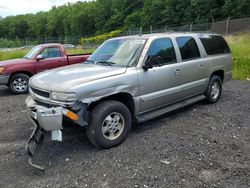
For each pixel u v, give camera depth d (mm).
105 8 86375
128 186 3561
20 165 4191
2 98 9000
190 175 3773
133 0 77062
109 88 4496
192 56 6230
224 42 7512
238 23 24641
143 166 4023
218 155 4324
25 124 5988
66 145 4797
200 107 6836
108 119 4543
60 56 10312
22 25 106750
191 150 4500
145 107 5148
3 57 18828
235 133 5188
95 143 4484
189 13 53562
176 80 5688
